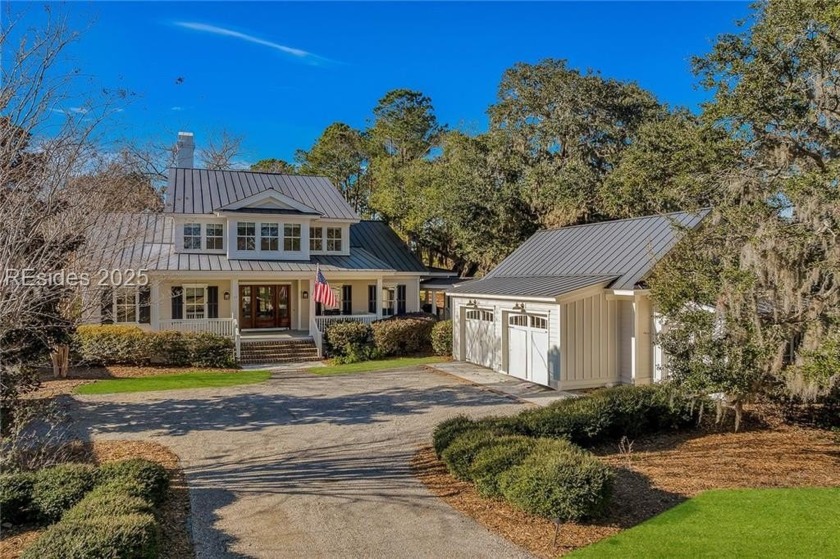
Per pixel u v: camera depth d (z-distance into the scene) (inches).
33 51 294.5
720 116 508.4
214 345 791.7
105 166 449.4
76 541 189.3
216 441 412.2
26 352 374.6
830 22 389.7
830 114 444.1
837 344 296.2
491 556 227.1
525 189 1082.7
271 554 228.5
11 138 292.5
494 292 702.5
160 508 276.1
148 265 847.1
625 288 582.2
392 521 263.9
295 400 562.9
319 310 1015.0
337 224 1039.0
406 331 900.0
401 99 1806.1
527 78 1175.6
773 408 478.0
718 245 390.6
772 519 263.1
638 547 233.1
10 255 274.2
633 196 893.2
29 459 351.9
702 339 372.2
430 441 410.9
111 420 475.2
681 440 412.5
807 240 322.3
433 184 1181.7
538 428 370.0
